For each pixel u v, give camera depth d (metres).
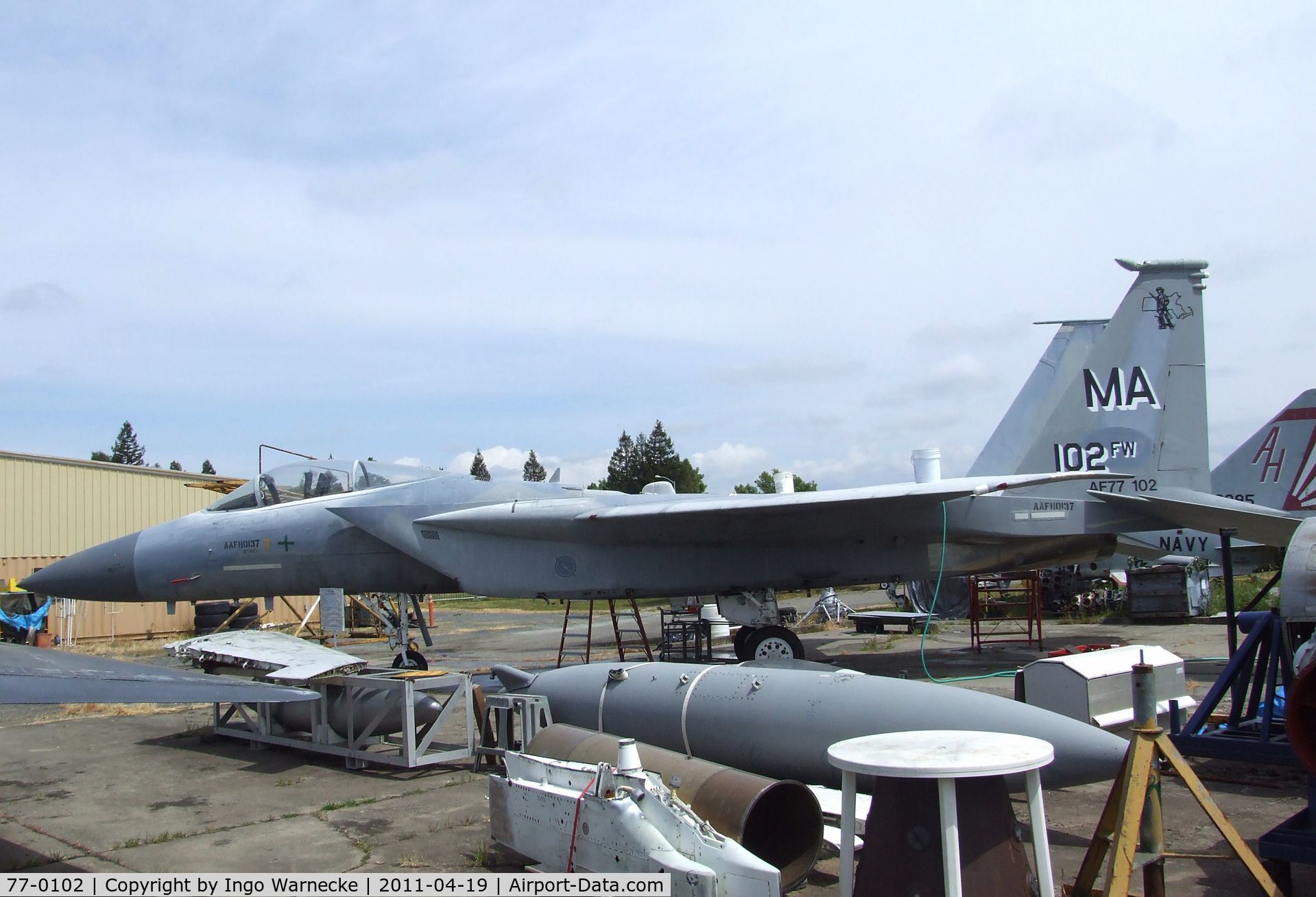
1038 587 18.09
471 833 6.63
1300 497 21.05
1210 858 4.95
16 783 8.81
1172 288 15.27
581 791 5.39
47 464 29.64
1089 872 4.62
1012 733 6.11
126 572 14.74
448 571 13.98
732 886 4.44
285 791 8.11
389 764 8.71
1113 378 15.23
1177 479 15.02
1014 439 17.45
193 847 6.55
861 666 15.22
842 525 13.78
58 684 5.34
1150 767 4.39
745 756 7.38
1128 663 8.59
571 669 9.27
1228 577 7.64
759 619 14.45
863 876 4.38
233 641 10.73
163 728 11.68
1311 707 4.96
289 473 15.25
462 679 8.77
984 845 4.17
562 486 15.45
